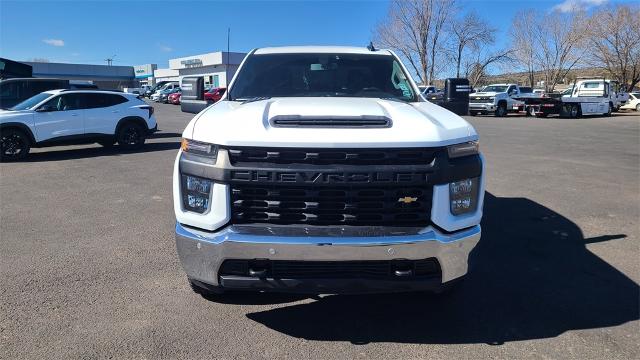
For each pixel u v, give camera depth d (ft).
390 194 9.68
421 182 9.65
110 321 11.41
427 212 9.85
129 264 14.96
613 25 166.81
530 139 51.85
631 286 13.69
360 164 9.53
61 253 15.84
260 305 12.37
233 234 9.60
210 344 10.53
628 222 19.81
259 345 10.54
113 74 281.13
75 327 11.11
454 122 10.83
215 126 10.18
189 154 10.32
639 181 28.22
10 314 11.67
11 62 58.39
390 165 9.61
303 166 9.50
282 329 11.23
